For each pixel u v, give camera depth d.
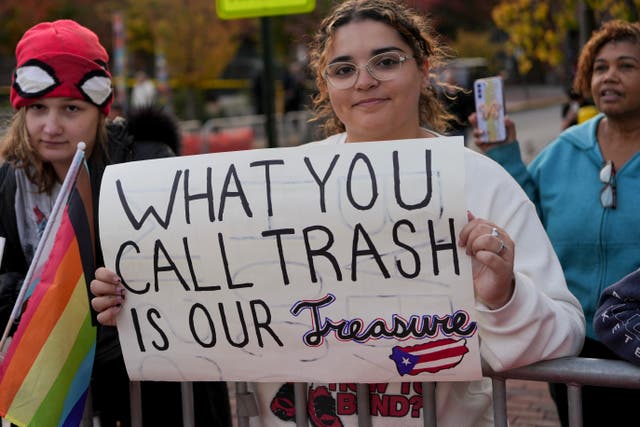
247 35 29.50
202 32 22.33
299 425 2.12
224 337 2.06
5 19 25.45
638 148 2.98
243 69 33.69
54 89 2.48
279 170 2.01
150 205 2.08
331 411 2.15
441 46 2.44
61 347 2.19
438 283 1.90
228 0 5.85
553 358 1.96
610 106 2.98
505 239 1.84
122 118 2.79
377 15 2.13
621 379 1.91
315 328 1.99
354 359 1.98
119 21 16.42
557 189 3.10
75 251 2.18
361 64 2.13
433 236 1.90
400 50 2.13
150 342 2.12
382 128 2.16
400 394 2.09
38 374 2.17
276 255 1.99
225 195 2.03
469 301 1.89
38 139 2.55
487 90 3.34
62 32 2.51
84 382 2.22
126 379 2.68
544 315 1.88
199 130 15.55
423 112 2.62
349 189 1.95
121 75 16.48
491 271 1.86
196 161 2.08
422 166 1.92
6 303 2.52
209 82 23.58
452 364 1.93
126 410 2.72
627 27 3.02
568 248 3.00
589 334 2.90
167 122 2.74
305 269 1.98
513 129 3.34
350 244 1.95
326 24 2.28
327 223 1.96
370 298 1.95
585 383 1.94
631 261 2.87
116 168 2.14
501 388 2.01
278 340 2.02
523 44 7.30
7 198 2.67
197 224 2.04
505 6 7.23
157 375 2.15
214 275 2.04
